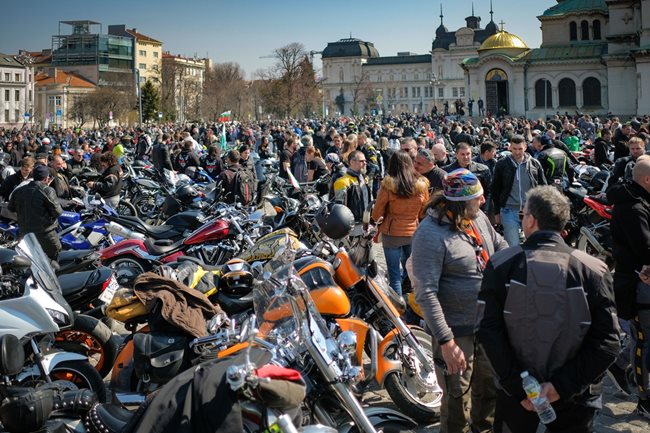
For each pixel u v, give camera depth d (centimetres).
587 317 346
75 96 11988
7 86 12150
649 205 536
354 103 14388
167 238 965
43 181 860
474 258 446
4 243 1091
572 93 7244
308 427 317
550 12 7806
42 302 488
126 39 14525
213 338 488
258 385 287
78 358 525
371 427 356
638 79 6244
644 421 559
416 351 537
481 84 7638
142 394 502
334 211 560
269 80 10775
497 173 904
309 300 380
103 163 1390
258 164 1709
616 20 6881
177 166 1959
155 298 512
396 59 15550
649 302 539
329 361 360
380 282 561
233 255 895
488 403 464
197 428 284
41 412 382
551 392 348
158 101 10569
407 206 722
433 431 538
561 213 361
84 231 1054
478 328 365
